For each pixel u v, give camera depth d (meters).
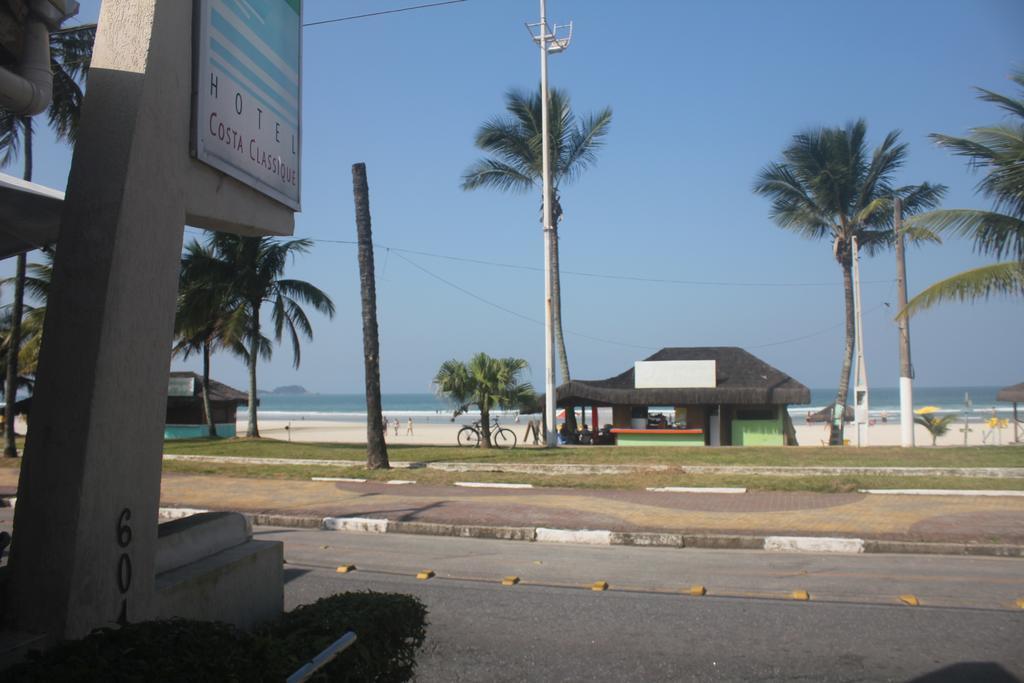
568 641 6.24
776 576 8.61
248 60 5.00
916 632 6.41
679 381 28.42
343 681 3.60
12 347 22.42
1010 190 18.27
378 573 8.80
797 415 89.75
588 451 22.44
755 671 5.55
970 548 9.83
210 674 2.73
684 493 14.57
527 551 10.22
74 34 20.06
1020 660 5.72
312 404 197.50
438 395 23.72
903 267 23.95
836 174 31.70
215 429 34.22
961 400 151.62
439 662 5.74
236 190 4.90
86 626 3.52
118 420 3.71
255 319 29.23
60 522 3.49
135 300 3.81
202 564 4.52
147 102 3.88
